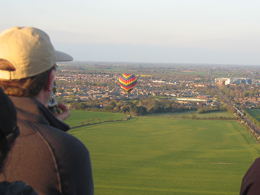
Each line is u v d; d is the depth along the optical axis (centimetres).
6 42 325
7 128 221
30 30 345
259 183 306
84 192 346
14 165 312
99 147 6359
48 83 367
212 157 5941
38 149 315
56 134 331
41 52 338
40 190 315
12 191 235
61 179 322
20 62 322
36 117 329
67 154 326
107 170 4834
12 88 333
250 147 6800
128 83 9850
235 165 5366
